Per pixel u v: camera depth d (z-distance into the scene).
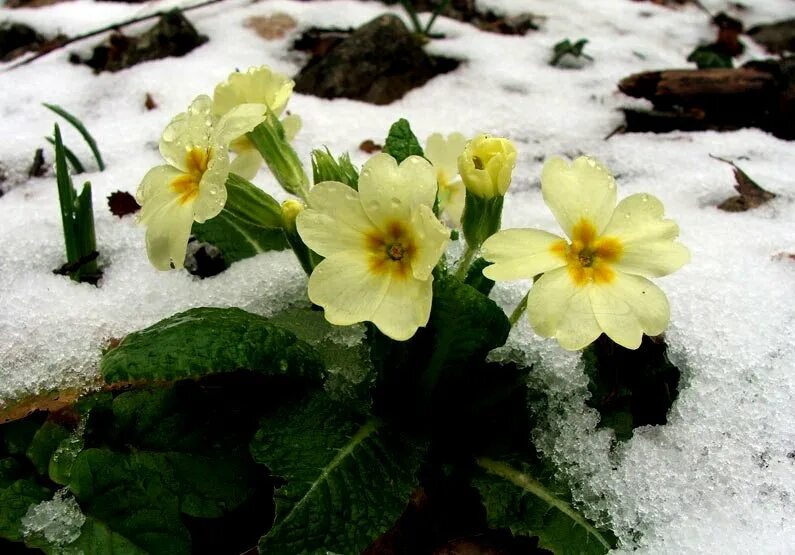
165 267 0.18
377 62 0.35
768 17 0.45
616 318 0.17
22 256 0.24
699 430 0.20
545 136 0.31
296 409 0.18
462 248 0.22
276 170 0.20
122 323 0.21
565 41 0.38
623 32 0.43
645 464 0.19
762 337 0.21
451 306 0.18
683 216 0.26
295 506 0.17
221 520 0.19
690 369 0.21
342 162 0.20
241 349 0.18
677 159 0.30
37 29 0.41
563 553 0.18
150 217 0.18
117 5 0.44
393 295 0.17
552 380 0.20
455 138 0.22
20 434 0.19
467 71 0.36
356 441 0.18
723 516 0.18
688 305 0.22
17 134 0.31
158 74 0.35
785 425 0.20
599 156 0.30
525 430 0.20
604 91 0.35
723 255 0.24
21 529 0.17
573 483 0.19
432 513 0.19
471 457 0.20
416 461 0.19
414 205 0.17
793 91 0.32
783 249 0.24
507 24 0.42
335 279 0.17
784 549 0.18
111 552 0.17
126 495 0.18
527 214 0.27
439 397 0.20
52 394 0.20
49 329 0.21
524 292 0.22
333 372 0.20
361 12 0.42
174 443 0.19
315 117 0.32
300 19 0.40
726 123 0.33
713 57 0.38
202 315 0.18
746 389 0.20
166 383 0.19
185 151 0.18
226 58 0.37
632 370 0.21
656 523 0.19
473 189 0.18
